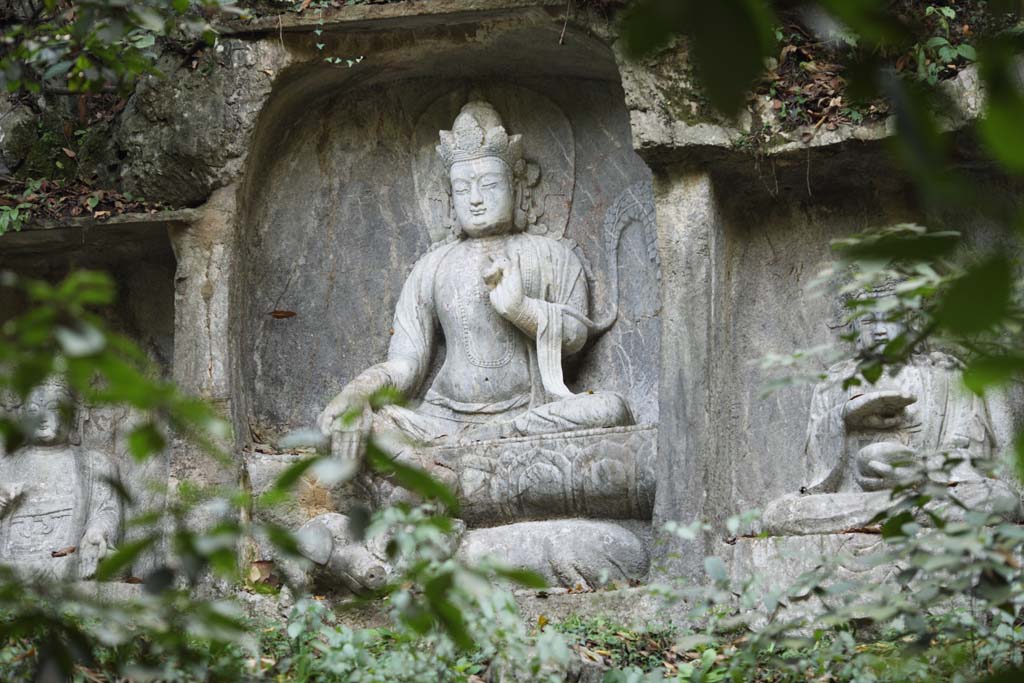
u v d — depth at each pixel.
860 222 9.55
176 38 10.00
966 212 8.34
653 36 2.34
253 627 7.72
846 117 8.93
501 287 9.95
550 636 6.08
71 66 8.73
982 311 2.24
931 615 6.91
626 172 10.43
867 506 8.41
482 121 10.37
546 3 9.53
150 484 4.06
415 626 4.05
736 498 9.35
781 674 6.93
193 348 9.81
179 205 10.03
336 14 9.81
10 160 10.55
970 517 5.15
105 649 6.04
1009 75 2.30
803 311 9.54
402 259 10.65
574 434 9.41
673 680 6.93
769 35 2.37
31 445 10.04
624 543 9.16
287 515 9.41
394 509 5.11
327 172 10.65
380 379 9.94
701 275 9.27
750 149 9.09
